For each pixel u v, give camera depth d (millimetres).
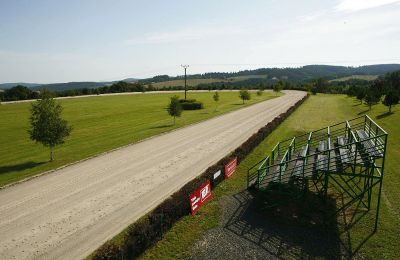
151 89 156250
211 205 17906
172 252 13375
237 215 16719
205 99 93250
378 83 74688
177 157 27688
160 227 14320
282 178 17562
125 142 34469
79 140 36781
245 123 45719
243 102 78938
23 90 115000
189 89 155250
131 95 120438
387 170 23203
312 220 16125
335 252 13406
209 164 25203
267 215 16719
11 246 13922
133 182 21547
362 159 16969
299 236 14688
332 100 86062
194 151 29625
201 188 17625
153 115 58406
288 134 37406
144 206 17578
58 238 14438
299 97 97312
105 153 29922
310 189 19609
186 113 60719
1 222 16203
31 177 23094
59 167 25469
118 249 11742
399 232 14742
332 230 15148
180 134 38562
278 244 14031
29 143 36438
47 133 26812
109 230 14961
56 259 12805
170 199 16188
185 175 22688
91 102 91375
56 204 18203
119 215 16547
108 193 19672
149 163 26062
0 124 51938
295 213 16859
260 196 18828
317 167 17125
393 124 40094
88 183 21594
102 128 45062
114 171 24156
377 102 57562
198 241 14227
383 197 18516
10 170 25297
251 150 29219
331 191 19391
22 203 18484
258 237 14586
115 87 144625
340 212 16812
